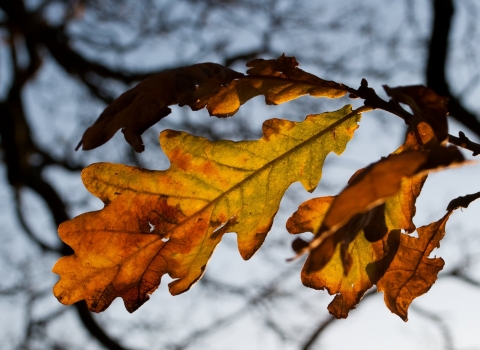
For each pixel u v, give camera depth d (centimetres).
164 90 36
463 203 36
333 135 38
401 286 37
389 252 36
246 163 38
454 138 34
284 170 38
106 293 37
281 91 37
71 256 37
